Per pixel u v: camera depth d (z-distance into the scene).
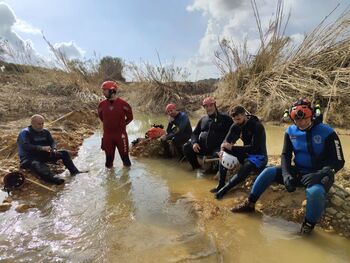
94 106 13.38
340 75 9.50
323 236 3.97
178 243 3.87
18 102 11.39
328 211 4.21
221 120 6.35
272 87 10.36
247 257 3.59
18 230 4.20
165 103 13.65
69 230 4.20
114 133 6.63
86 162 7.06
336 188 4.45
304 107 4.16
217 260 3.53
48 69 16.09
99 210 4.75
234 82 11.91
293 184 4.33
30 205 4.88
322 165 4.25
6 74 16.33
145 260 3.55
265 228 4.19
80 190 5.50
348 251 3.68
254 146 5.18
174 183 5.85
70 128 9.82
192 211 4.69
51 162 6.38
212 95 13.12
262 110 10.13
